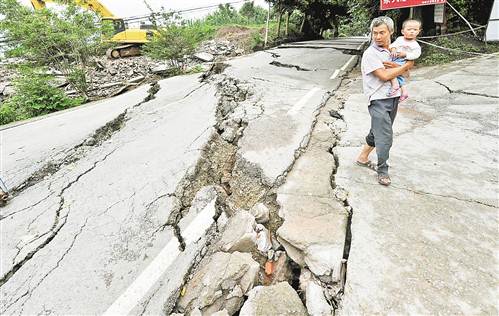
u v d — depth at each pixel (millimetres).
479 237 2410
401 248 2354
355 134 4422
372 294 2031
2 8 10812
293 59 11250
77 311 2230
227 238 2711
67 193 3758
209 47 22219
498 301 1913
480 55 8031
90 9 13477
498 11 8492
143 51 15461
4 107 10195
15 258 2748
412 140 4105
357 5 10492
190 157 4172
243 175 3797
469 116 4719
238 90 7148
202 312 2160
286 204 3014
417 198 2918
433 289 2021
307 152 4031
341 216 2768
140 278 2461
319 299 2096
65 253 2773
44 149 5094
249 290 2275
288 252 2588
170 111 6336
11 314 2240
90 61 14000
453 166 3416
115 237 2926
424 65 8227
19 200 3727
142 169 4078
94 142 5281
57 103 10508
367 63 2855
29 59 11516
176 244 2785
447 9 9523
